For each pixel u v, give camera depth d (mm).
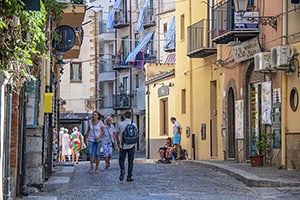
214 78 36531
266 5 27750
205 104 38156
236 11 28156
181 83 43000
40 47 14188
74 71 68438
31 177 18594
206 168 28609
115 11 77250
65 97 68125
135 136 22562
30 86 18047
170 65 55906
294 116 25109
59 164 31500
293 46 25281
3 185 13953
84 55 68688
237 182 22234
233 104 33438
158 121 51562
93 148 26125
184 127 42094
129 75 74125
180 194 18734
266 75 27875
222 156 34688
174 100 47375
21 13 12227
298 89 24844
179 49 43531
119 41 77688
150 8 69500
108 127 28219
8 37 12367
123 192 19188
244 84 30641
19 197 16500
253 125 30344
